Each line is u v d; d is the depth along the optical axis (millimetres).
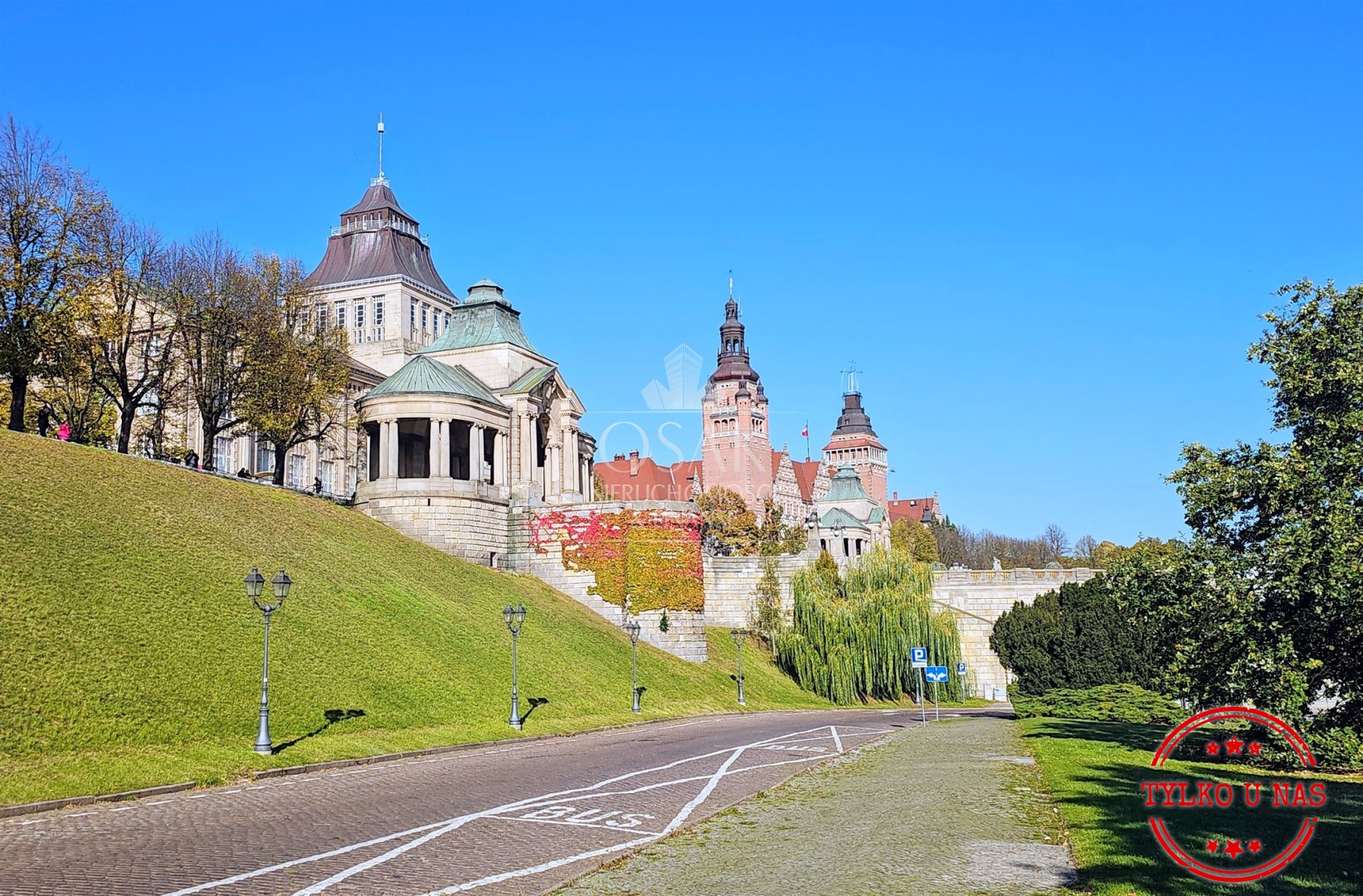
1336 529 30812
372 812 23359
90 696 31781
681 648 76688
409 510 72375
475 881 16422
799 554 98938
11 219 59219
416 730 40562
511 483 86500
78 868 17281
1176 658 36656
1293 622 33250
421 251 142625
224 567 47375
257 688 37906
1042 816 21672
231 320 71625
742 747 40500
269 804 24828
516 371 92125
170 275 71625
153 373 76375
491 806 24188
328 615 48250
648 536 76938
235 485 61438
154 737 31203
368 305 134000
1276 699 33125
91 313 61344
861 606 84438
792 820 21953
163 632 38312
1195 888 14383
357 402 78625
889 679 83312
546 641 62125
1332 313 35031
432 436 75750
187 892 15578
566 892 15648
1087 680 57812
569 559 76500
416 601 56688
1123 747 35469
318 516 63906
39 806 23641
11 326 58312
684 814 23250
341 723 38344
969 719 62188
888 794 25453
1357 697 33500
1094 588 59344
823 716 66750
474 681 49656
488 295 95688
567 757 36688
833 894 15258
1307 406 35250
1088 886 14938
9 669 31125
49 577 37875
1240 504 35344
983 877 16094
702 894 15453
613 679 62531
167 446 77750
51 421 70938
